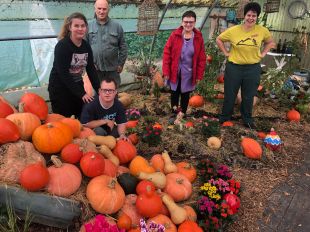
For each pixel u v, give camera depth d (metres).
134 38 7.34
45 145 2.86
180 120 4.71
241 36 4.96
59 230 2.75
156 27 6.27
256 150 4.36
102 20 5.02
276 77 6.70
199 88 6.62
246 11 4.79
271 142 4.62
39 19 5.25
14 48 5.21
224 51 5.29
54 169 2.75
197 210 3.16
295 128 5.77
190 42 5.18
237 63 5.13
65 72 3.82
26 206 2.63
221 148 4.41
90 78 4.27
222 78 7.43
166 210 2.95
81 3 5.71
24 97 3.33
